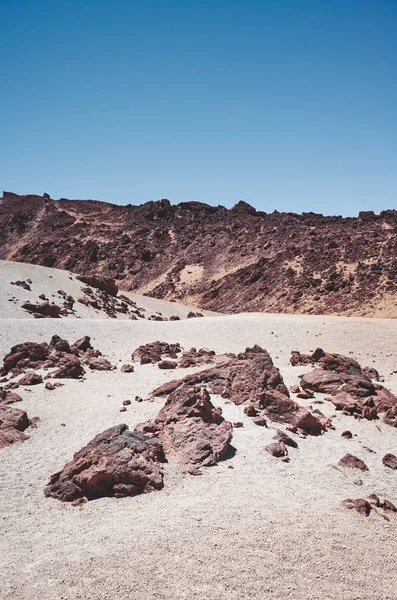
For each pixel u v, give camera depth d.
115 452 16.61
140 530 13.36
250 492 15.74
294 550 12.52
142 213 184.25
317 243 125.38
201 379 28.08
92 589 11.07
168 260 153.62
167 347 42.50
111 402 26.23
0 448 19.86
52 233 180.88
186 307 99.56
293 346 44.84
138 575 11.50
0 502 15.37
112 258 158.50
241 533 13.15
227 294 122.81
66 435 21.20
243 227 161.00
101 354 40.75
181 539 12.84
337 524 13.91
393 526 14.18
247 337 48.03
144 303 93.81
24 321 46.97
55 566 11.89
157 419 20.59
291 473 17.58
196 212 185.62
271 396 23.81
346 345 44.19
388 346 43.44
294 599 10.87
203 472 17.16
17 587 11.13
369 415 24.36
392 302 89.38
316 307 98.25
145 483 15.95
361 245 115.00
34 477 17.19
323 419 23.50
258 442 20.02
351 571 11.92
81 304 74.12
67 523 14.12
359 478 17.62
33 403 25.73
